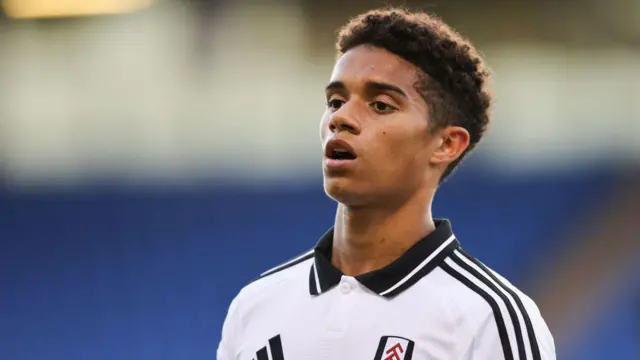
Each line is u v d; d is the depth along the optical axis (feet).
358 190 21.59
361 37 22.71
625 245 76.64
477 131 23.61
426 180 22.52
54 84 94.73
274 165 79.56
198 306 74.84
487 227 76.95
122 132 81.76
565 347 74.90
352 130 21.57
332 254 23.54
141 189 78.54
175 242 76.48
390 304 21.95
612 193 77.61
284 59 102.01
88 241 76.69
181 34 101.30
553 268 76.13
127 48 100.01
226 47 101.65
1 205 77.61
